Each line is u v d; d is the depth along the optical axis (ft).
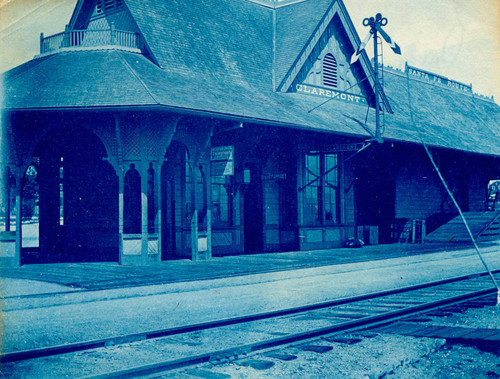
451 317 30.27
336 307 33.45
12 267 53.42
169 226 64.95
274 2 90.53
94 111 51.67
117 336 24.27
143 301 35.73
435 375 20.04
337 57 82.99
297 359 21.45
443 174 102.22
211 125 60.59
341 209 82.53
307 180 77.41
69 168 68.39
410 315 30.78
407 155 93.45
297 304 34.73
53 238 69.15
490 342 24.26
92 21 71.20
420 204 96.27
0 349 22.88
